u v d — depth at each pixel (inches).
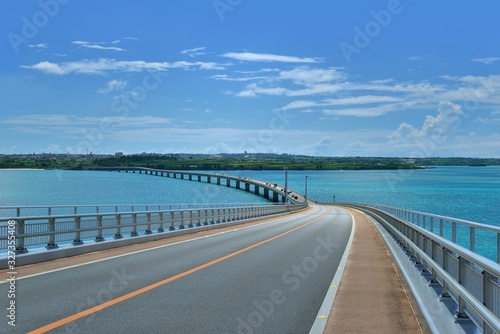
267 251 854.5
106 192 5684.1
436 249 438.9
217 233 1305.4
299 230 1451.8
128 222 991.0
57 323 360.8
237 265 673.0
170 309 409.7
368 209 2827.3
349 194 7032.5
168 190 6515.8
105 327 351.9
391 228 1050.7
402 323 372.5
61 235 758.5
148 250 856.9
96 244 834.8
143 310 405.4
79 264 668.1
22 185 7170.3
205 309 410.9
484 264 223.9
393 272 624.4
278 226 1669.5
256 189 6766.7
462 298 294.0
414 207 3941.9
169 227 1211.9
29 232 686.5
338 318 387.2
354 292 492.7
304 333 344.2
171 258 743.7
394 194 6254.9
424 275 488.4
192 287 507.8
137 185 7559.1
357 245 984.9
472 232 300.7
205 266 659.4
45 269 620.7
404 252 706.2
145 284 521.7
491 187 7204.7
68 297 452.4
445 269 382.6
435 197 5290.4
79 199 4471.0
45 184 7564.0
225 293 478.9
